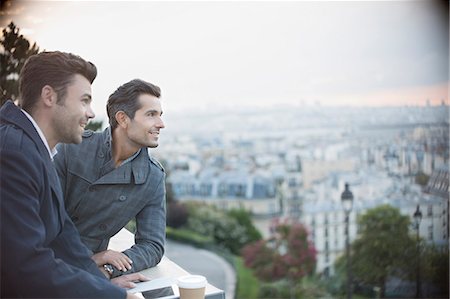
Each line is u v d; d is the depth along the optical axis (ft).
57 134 3.99
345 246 24.84
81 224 5.17
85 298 3.63
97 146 5.19
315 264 25.70
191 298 3.85
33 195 3.61
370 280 24.06
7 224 3.45
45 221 3.82
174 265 5.20
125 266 4.79
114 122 5.11
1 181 3.49
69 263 4.18
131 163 5.12
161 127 5.15
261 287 26.22
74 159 5.13
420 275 22.45
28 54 7.25
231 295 26.27
